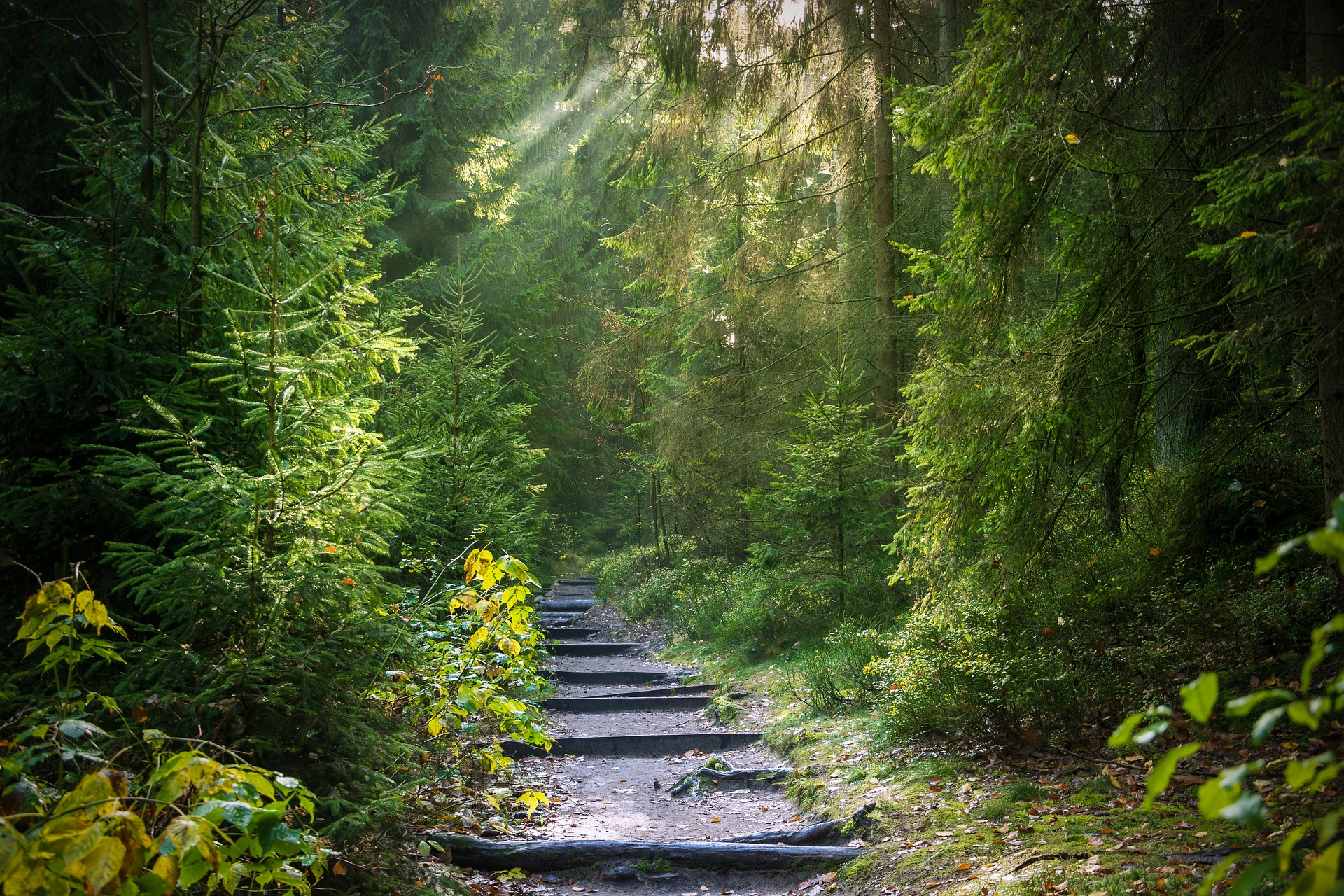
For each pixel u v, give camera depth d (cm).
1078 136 575
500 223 1989
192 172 580
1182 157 639
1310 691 550
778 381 1377
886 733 720
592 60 1511
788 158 1255
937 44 1241
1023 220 629
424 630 605
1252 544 741
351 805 414
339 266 604
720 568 1664
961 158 600
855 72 1202
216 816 221
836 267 1234
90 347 484
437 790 621
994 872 444
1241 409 719
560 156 2505
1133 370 649
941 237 1169
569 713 1046
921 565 745
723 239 1464
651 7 1175
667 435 1446
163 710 393
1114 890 387
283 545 462
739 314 1287
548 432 2309
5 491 456
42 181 727
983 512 696
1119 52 646
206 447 505
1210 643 646
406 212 1889
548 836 603
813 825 584
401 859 461
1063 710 621
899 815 562
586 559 2878
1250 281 460
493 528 949
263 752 409
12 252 622
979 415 653
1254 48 618
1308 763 127
